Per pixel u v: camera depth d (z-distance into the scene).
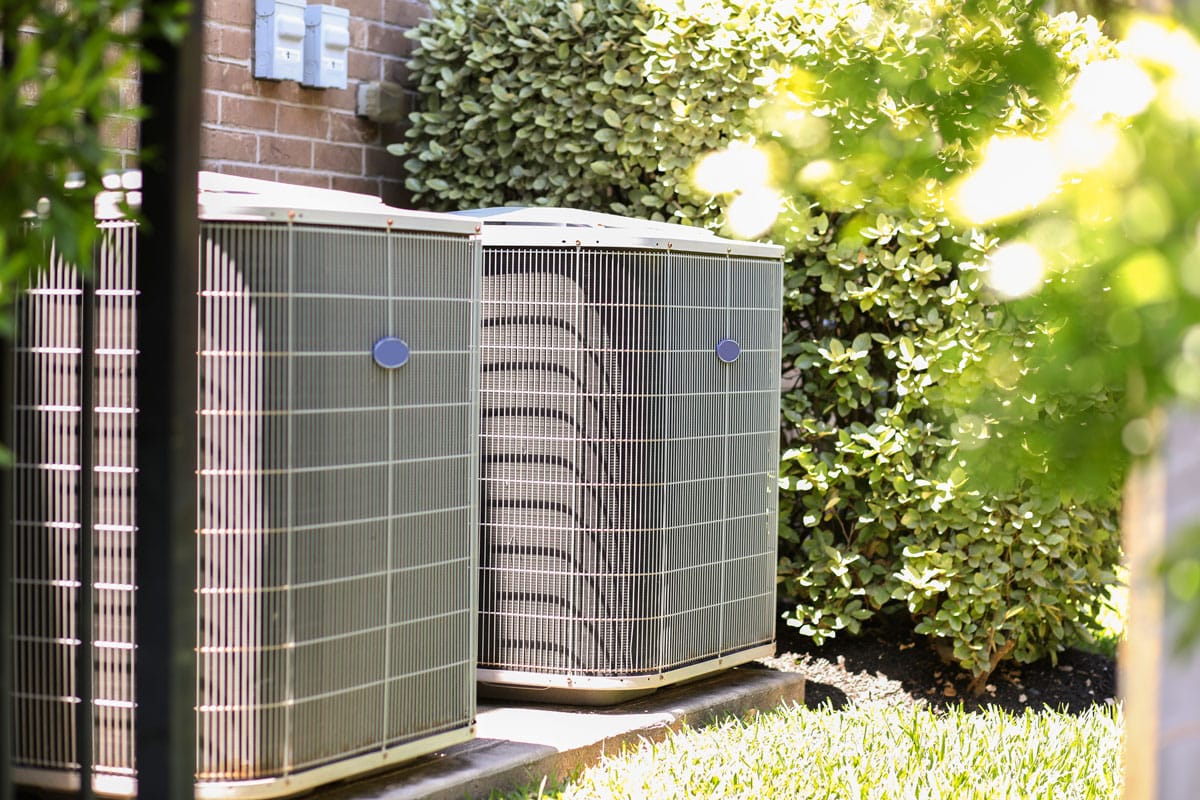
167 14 1.56
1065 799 3.21
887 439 4.48
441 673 3.08
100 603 2.69
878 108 1.37
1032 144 1.01
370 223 2.83
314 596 2.75
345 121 5.07
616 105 4.88
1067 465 1.13
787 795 3.17
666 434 3.68
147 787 1.81
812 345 4.66
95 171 1.55
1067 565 4.55
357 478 2.84
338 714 2.82
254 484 2.68
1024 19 1.32
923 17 1.38
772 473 4.16
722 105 4.64
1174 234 0.88
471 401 3.14
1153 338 0.89
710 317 3.83
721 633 3.96
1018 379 1.13
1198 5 0.93
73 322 2.71
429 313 2.99
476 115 5.11
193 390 1.81
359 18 5.08
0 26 1.57
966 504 4.38
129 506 2.66
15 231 1.55
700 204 4.79
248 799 2.68
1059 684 4.64
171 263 1.77
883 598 4.59
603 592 3.65
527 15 4.88
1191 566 0.89
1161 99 0.91
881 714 4.04
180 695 1.81
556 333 3.64
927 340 4.46
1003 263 1.03
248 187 3.07
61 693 2.73
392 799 2.87
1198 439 1.06
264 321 2.68
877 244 4.51
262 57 4.66
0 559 1.67
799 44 4.43
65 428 2.72
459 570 3.12
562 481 3.65
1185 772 1.43
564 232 3.63
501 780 3.13
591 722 3.57
